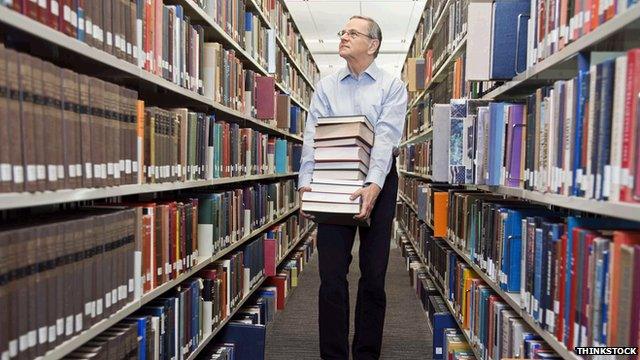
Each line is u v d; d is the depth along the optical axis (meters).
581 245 1.22
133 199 2.18
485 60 1.96
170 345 1.86
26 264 1.05
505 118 1.90
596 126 1.14
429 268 4.00
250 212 3.25
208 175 2.39
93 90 1.31
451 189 3.39
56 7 1.16
